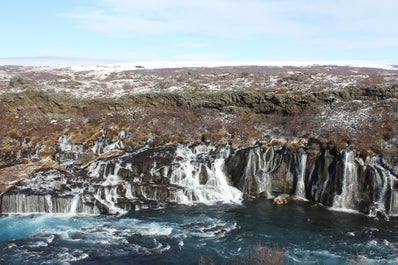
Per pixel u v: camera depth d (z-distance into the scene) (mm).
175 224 28750
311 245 25359
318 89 43375
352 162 32500
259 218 29891
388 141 33688
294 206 32406
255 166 35812
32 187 32531
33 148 39875
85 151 39906
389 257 23703
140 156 37062
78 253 24312
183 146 38844
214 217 30062
